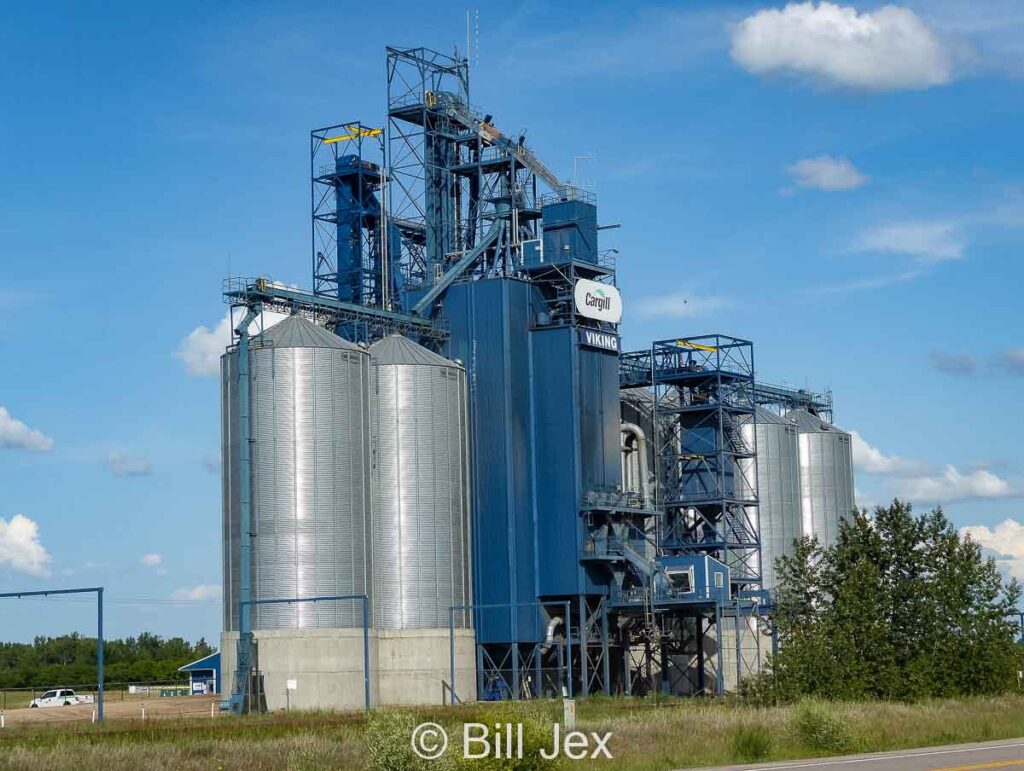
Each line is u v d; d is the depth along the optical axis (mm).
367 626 115250
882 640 89750
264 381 122625
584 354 136500
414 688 125750
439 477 129625
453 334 137750
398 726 55219
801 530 162250
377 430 129125
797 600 93438
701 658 139125
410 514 128250
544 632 132375
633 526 137000
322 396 122812
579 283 135750
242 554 120938
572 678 133500
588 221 140625
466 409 133625
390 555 127750
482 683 132500
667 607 133375
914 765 52219
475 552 134125
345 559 122125
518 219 142875
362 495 124625
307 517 120938
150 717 109688
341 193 145250
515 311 136500
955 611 90062
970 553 92375
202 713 118438
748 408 146500
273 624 119812
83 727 91688
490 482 134375
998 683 90188
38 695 196000
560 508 133375
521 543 133375
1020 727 73562
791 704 86188
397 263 144750
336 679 119625
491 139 144750
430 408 130000
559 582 132500
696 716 75625
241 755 60344
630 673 141500
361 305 138375
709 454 143875
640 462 142875
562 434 134250
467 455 133000
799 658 90000
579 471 133500
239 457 122562
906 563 92125
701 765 57875
